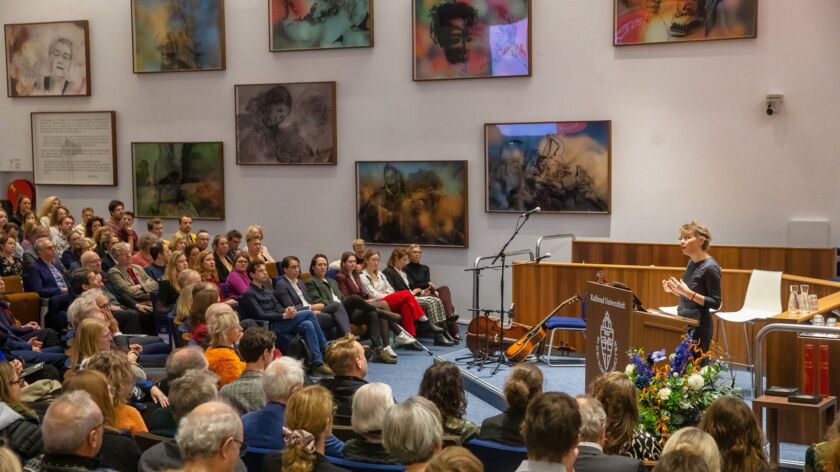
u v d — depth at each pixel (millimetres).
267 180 14758
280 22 14320
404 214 13938
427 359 11344
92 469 3814
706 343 7703
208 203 15070
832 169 11820
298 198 14594
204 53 14805
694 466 2793
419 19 13594
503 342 10906
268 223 14789
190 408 4746
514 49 13109
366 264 12328
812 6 11797
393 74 13859
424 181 13773
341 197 14344
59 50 15680
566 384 9555
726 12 12086
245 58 14656
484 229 13562
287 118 14445
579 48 12844
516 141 13227
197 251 11664
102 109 15617
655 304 10727
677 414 5734
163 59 15070
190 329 9031
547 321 10562
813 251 11438
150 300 10969
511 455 4766
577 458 4012
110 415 4805
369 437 4602
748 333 10273
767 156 12094
